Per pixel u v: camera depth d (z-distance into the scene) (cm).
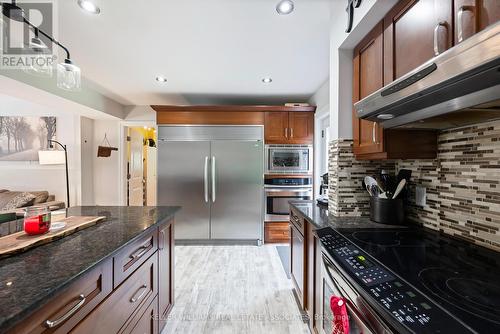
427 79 76
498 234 99
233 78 279
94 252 92
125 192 413
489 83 66
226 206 339
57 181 376
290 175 341
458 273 79
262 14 163
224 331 165
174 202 338
